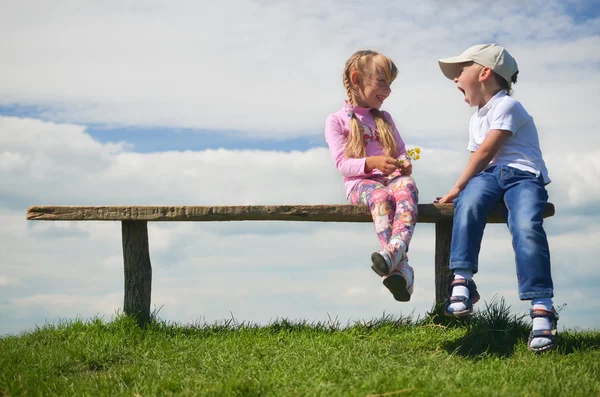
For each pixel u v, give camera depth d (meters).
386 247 3.92
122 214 4.77
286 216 4.57
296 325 4.79
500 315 4.32
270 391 2.95
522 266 3.84
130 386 3.33
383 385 2.85
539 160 4.24
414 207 4.25
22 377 3.57
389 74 4.66
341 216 4.52
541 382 3.08
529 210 3.94
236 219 4.65
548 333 3.76
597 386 3.07
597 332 4.46
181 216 4.68
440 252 4.87
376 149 4.70
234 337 4.46
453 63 4.48
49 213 4.86
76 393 3.22
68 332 4.73
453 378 3.09
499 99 4.27
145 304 4.96
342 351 3.85
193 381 3.28
